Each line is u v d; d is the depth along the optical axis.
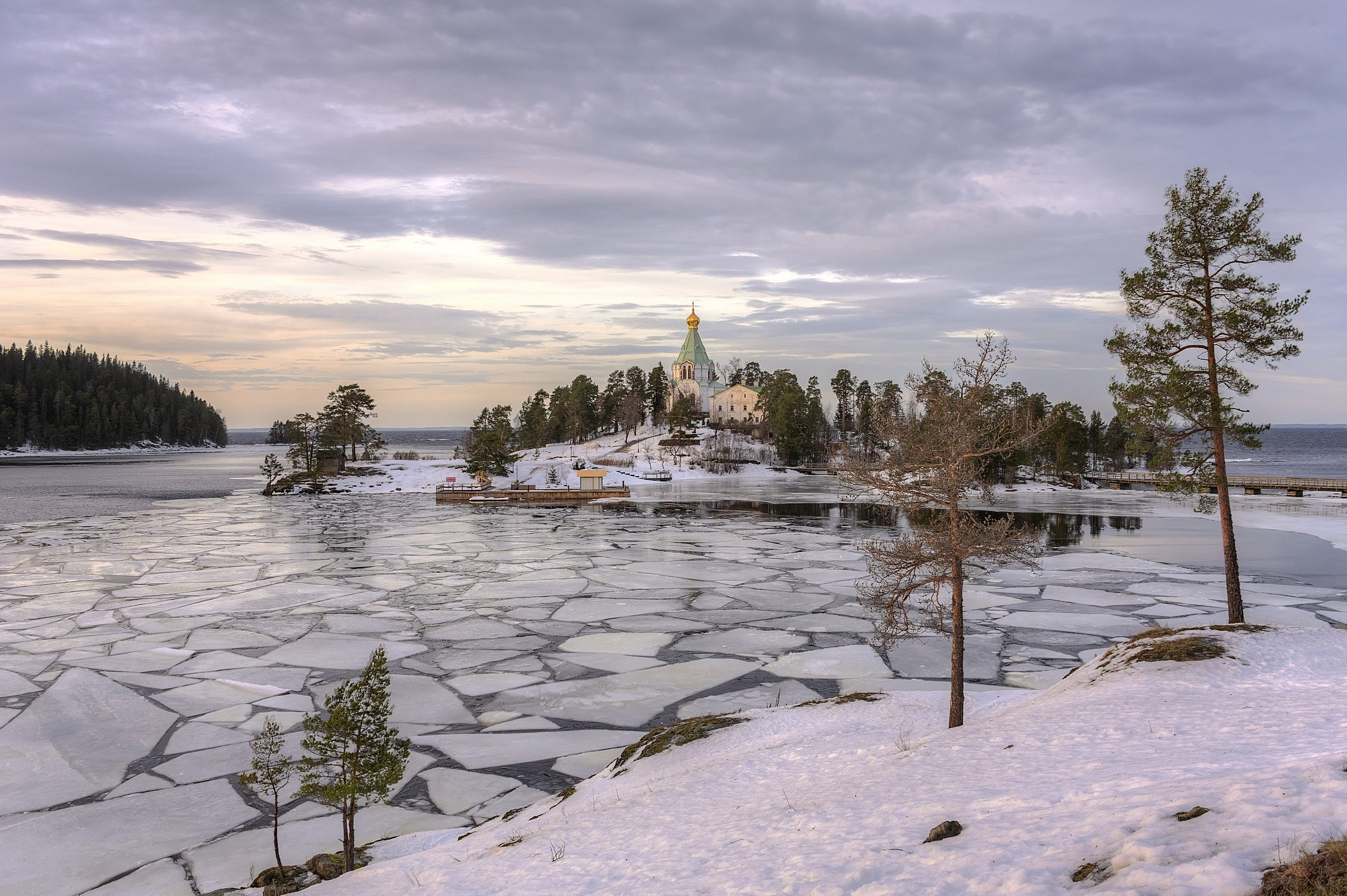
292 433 119.00
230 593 40.34
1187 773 9.79
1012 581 42.12
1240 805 7.55
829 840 9.65
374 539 60.84
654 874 9.76
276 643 30.89
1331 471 163.88
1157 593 38.69
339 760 14.95
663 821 12.49
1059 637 30.98
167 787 18.56
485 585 42.34
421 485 112.12
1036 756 12.34
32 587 42.00
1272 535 58.31
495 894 10.18
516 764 19.69
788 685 25.45
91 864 15.16
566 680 26.38
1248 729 12.09
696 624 33.91
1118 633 31.36
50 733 21.77
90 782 18.83
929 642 30.45
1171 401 24.56
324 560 50.78
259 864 15.12
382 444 134.38
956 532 17.23
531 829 13.89
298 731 22.00
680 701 24.16
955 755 13.23
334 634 32.38
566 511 82.62
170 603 37.94
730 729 18.83
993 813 9.42
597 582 43.22
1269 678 15.69
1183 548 52.59
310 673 27.16
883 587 18.73
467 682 26.14
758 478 128.62
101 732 21.89
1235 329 23.78
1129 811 8.27
